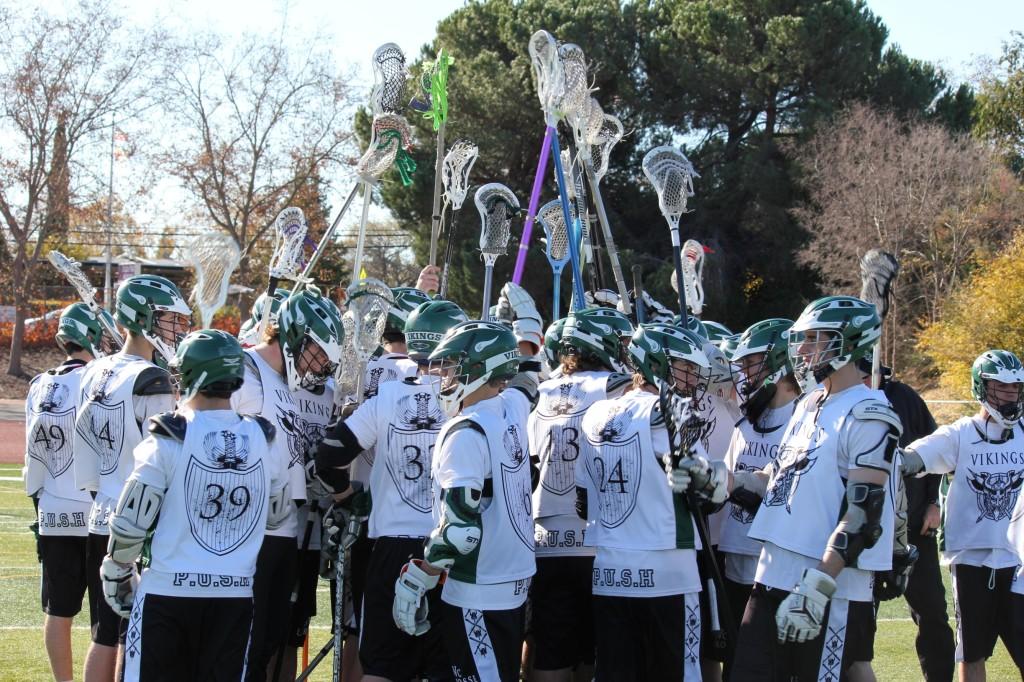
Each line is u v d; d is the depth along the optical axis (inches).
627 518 230.1
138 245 2223.2
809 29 1512.1
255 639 241.1
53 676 304.3
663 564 226.5
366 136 1616.6
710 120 1595.7
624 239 1512.1
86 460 254.7
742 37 1513.3
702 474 220.5
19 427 1279.5
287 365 252.8
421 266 1496.1
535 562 250.5
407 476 245.0
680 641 226.8
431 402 248.1
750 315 1593.3
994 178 1630.2
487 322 230.1
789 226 1512.1
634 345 238.7
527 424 244.2
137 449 207.6
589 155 338.6
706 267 1471.5
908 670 334.6
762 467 257.1
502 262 1370.6
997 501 285.6
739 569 260.8
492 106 1389.0
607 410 237.1
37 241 1919.3
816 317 207.8
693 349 236.8
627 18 1523.1
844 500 202.2
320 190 1817.2
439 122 360.8
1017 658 270.1
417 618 220.1
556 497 258.2
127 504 203.0
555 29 1478.8
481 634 220.1
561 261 413.4
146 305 255.3
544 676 259.4
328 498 264.8
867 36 1562.5
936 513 308.2
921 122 1598.2
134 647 204.1
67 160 1782.7
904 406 328.8
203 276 267.6
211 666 207.3
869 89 1640.0
